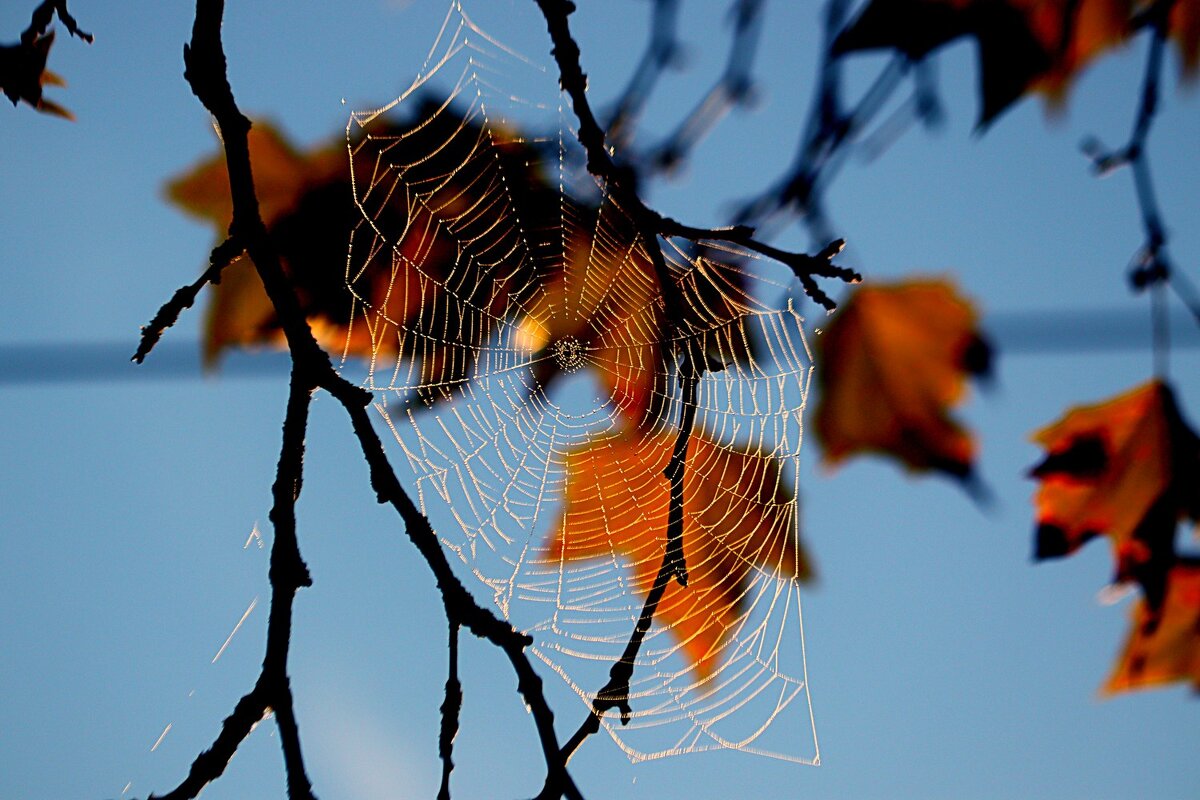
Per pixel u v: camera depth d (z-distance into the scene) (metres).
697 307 4.06
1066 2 2.42
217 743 1.89
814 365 2.75
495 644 2.06
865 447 2.73
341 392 2.22
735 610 3.96
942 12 2.48
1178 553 2.65
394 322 3.76
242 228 2.37
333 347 3.60
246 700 1.93
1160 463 2.64
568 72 2.59
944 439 2.68
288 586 2.05
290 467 2.14
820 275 2.46
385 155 3.18
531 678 2.03
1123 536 2.69
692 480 4.14
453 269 3.80
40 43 2.79
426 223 3.52
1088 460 2.68
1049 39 2.45
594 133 2.55
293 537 2.10
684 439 2.74
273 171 2.98
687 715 3.90
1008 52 2.47
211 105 2.45
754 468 4.05
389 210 3.39
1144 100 2.45
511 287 4.15
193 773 1.86
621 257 3.99
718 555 3.99
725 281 3.80
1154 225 2.51
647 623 2.60
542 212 3.77
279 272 2.33
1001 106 2.50
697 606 3.98
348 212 3.11
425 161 3.32
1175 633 2.67
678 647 3.97
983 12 2.45
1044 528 2.73
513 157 3.54
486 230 3.74
